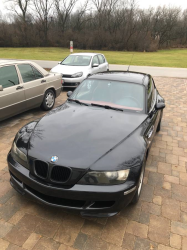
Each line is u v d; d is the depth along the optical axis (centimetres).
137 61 2464
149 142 330
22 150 271
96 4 5419
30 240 241
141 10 5547
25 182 260
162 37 5828
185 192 331
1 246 233
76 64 987
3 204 290
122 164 245
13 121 572
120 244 241
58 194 239
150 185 343
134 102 381
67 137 279
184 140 513
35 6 4884
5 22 4862
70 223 266
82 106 377
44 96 638
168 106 782
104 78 434
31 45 4881
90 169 237
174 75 1474
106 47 4662
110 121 326
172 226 267
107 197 236
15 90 523
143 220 274
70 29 5134
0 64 508
